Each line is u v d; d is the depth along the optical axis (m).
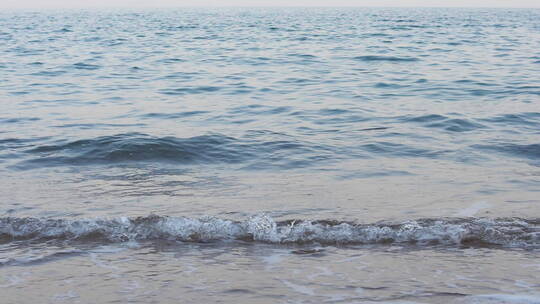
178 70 22.91
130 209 7.20
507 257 5.73
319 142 10.80
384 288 5.04
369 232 6.39
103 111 14.10
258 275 5.34
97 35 45.50
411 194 7.75
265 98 16.02
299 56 28.14
